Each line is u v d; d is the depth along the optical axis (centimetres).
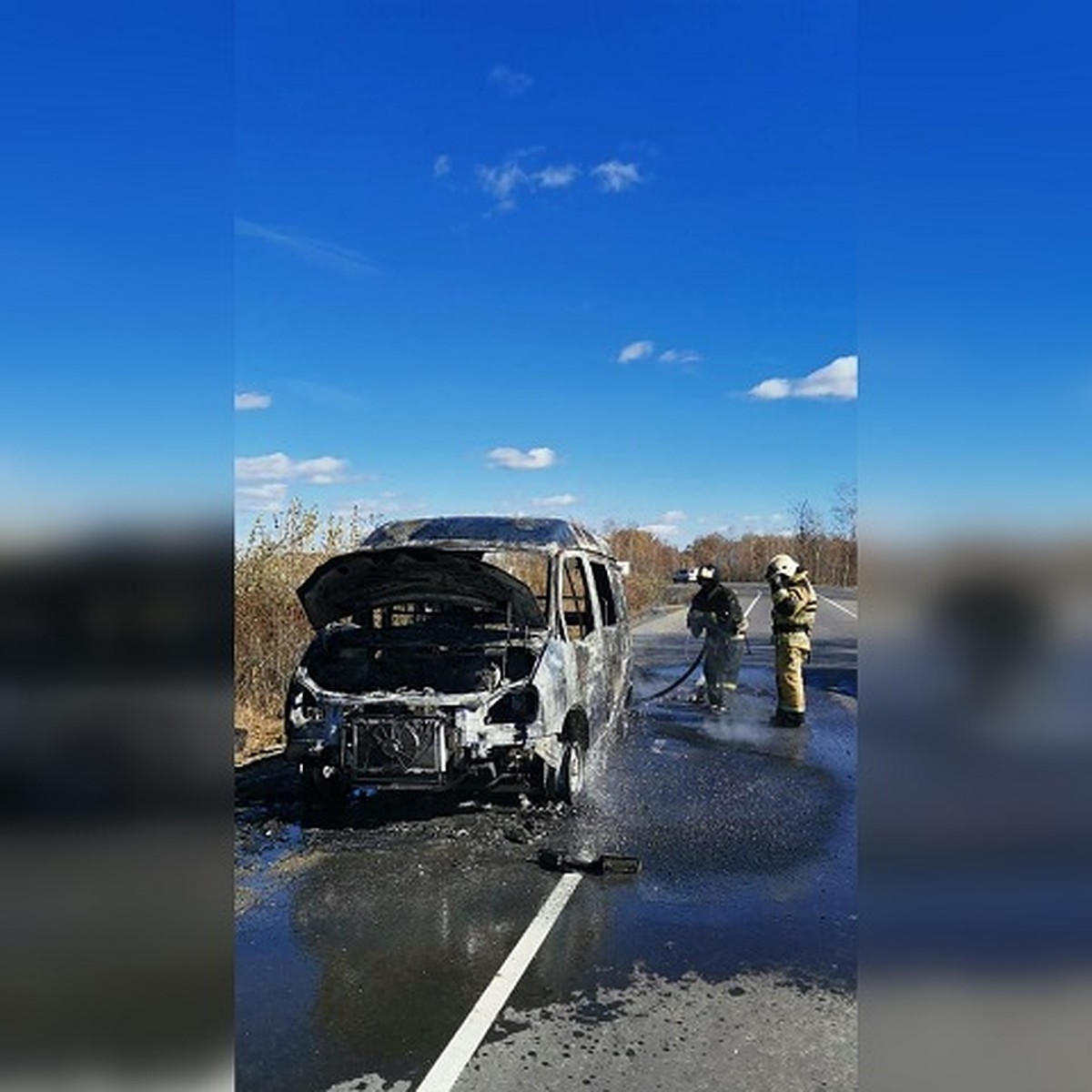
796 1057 308
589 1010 342
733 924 420
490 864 504
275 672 934
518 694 580
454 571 641
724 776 690
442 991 358
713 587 1013
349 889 468
